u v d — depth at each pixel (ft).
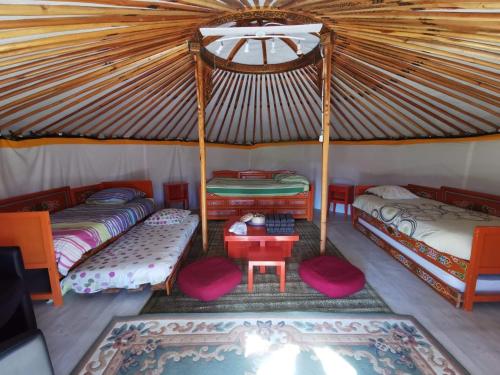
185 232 8.84
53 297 6.07
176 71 8.76
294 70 10.14
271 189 12.87
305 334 5.13
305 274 6.82
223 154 17.19
